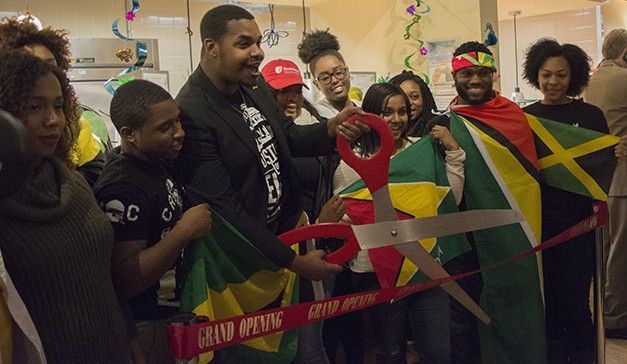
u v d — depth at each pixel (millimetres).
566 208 2539
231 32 1673
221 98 1723
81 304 1263
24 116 1226
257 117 1822
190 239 1498
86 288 1276
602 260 2488
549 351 2779
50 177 1271
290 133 1971
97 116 2402
